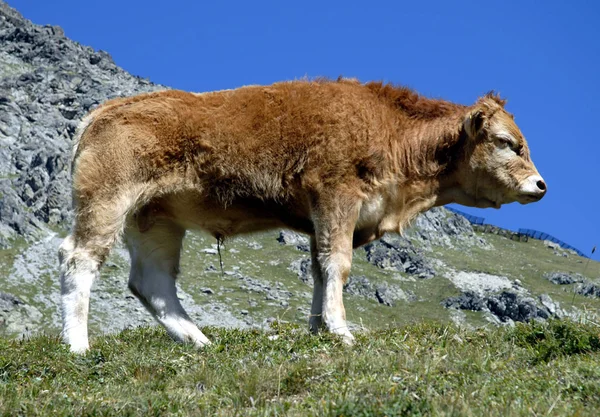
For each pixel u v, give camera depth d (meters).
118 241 10.56
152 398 7.48
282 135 10.70
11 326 85.50
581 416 6.28
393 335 10.11
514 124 11.64
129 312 92.00
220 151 10.70
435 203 11.73
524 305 104.62
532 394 7.10
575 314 10.25
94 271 10.37
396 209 11.29
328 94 10.95
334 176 10.62
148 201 10.80
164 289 11.15
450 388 7.27
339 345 9.49
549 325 9.77
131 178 10.59
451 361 8.20
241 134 10.71
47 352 9.45
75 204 10.58
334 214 10.53
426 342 9.30
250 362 8.78
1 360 9.00
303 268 115.56
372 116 10.99
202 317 94.12
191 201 10.89
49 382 8.47
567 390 7.25
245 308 98.75
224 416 6.87
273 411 6.88
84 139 10.77
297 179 10.74
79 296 10.20
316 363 8.23
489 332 10.13
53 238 112.44
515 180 11.51
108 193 10.49
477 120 11.34
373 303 104.94
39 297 95.56
